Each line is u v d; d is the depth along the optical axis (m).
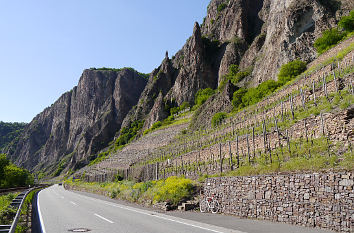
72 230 11.23
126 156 86.12
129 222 13.30
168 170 38.06
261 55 80.81
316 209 11.05
